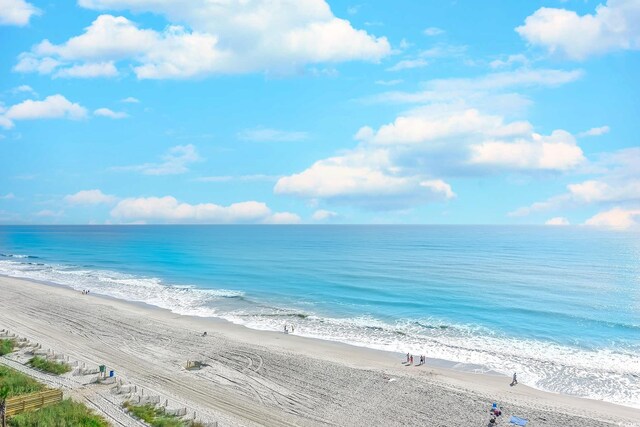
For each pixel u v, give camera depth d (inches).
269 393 1144.2
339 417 1020.5
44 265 3937.0
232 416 1003.3
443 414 1048.2
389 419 1017.5
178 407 1029.2
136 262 4234.7
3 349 1376.7
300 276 3272.6
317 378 1253.1
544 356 1498.5
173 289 2723.9
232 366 1333.7
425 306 2235.5
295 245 6855.3
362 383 1222.9
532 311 2124.8
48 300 2261.3
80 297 2386.8
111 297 2438.5
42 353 1364.4
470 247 6294.3
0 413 903.7
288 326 1850.4
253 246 6599.4
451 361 1441.9
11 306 2092.8
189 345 1533.0
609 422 1021.2
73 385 1130.7
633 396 1183.6
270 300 2395.4
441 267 3821.4
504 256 4835.1
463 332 1774.1
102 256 4849.9
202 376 1248.2
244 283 2952.8
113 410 989.2
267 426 963.3
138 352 1443.2
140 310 2105.1
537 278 3147.1
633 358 1480.1
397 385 1214.3
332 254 5172.2
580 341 1663.4
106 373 1242.0
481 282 2970.0
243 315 2046.0
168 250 5753.0
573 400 1151.0
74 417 909.8
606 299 2417.6
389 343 1626.5
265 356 1429.6
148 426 916.0
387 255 5014.8
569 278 3149.6
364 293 2586.1
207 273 3447.3
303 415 1026.1
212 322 1900.8
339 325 1873.8
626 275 3292.3
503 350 1555.1
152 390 1131.3
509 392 1189.1
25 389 1038.4
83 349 1453.0
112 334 1644.9
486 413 1056.8
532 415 1048.2
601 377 1315.2
